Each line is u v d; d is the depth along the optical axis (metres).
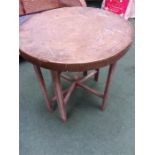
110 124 1.45
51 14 1.42
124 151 1.29
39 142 1.35
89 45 1.09
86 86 1.62
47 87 1.75
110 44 1.10
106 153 1.28
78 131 1.41
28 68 1.98
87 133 1.39
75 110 1.56
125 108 1.55
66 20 1.34
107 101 1.57
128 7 2.51
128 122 1.45
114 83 1.77
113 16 1.38
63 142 1.35
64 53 1.03
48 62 0.99
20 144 1.34
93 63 0.99
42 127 1.44
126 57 2.06
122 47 1.08
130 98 1.63
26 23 1.32
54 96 1.59
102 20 1.33
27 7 1.94
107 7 2.63
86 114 1.52
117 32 1.20
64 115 1.43
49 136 1.39
